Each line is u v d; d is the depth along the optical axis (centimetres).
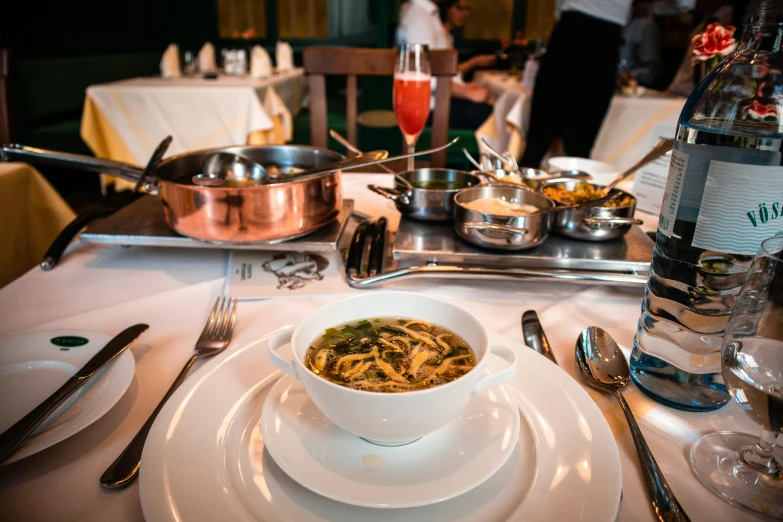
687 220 46
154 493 34
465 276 69
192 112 259
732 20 242
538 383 46
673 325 49
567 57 213
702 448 42
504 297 69
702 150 44
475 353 40
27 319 62
